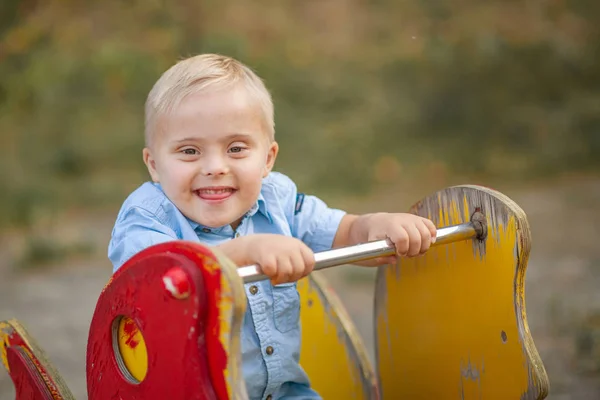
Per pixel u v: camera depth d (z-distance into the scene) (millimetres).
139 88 8102
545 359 3262
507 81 8156
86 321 4180
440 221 1776
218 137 1613
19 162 7191
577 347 3303
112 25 8680
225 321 1218
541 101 8078
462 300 1729
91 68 8148
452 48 8500
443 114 7922
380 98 8203
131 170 7297
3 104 8047
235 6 8977
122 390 1408
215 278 1233
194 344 1249
